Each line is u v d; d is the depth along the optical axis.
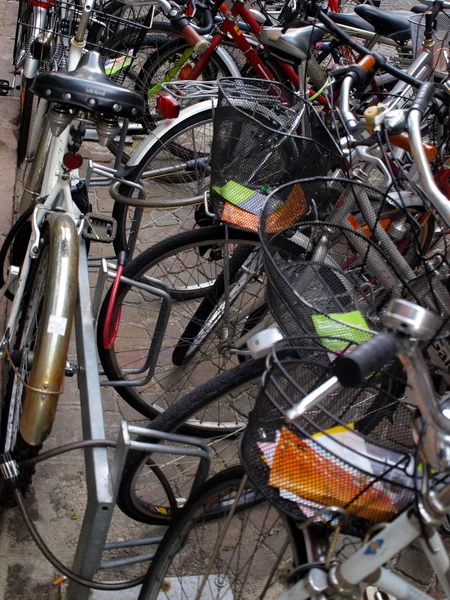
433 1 3.26
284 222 2.27
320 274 2.06
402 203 2.03
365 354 1.25
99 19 3.46
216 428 2.76
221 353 2.85
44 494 2.64
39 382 1.99
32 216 2.54
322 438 1.51
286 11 3.34
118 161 2.98
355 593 1.56
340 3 5.36
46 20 3.55
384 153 1.91
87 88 2.02
